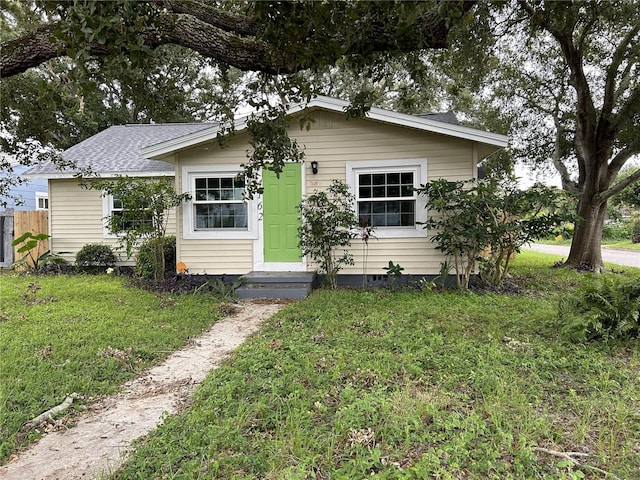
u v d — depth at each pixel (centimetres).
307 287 738
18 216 1079
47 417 284
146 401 317
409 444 230
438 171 781
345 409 265
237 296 724
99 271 999
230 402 293
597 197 1122
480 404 283
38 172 1028
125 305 621
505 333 459
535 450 228
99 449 249
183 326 518
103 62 265
